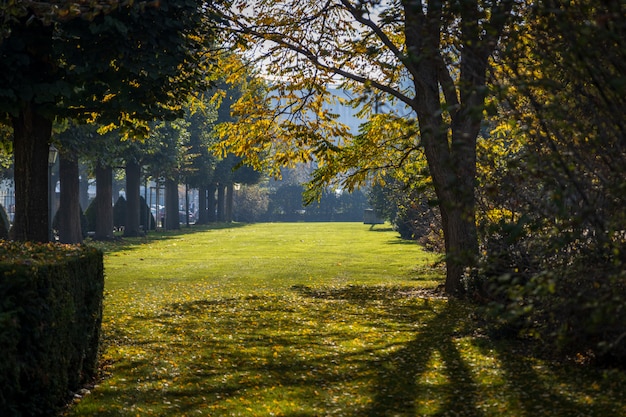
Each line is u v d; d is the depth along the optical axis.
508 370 9.98
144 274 24.56
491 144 10.88
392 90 16.86
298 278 23.89
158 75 13.52
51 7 11.77
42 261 7.62
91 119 14.98
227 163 77.38
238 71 20.22
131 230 49.06
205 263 29.16
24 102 13.02
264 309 16.56
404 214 35.88
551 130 6.60
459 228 17.02
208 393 9.17
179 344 12.29
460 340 12.30
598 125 6.30
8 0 11.87
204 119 61.69
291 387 9.48
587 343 9.33
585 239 7.04
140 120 15.15
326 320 14.92
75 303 8.42
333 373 10.26
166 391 9.21
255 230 66.12
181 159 49.75
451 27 7.11
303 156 21.08
